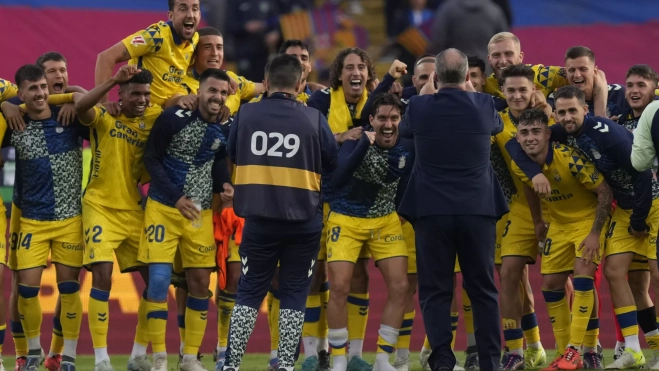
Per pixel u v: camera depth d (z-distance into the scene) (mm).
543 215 26047
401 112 23828
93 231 23828
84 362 29938
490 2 48938
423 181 21156
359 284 24734
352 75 24812
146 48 25047
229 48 48469
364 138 22375
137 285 33562
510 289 25359
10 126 23797
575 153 23906
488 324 21219
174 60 25547
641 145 21609
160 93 25500
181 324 27453
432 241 21125
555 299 25172
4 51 46312
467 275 21375
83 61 47031
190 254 24484
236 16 48531
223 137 24422
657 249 21562
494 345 21219
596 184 23797
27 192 24250
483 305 21266
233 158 21562
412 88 27281
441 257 21203
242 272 21281
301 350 33125
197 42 26391
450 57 21219
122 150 24359
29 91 23547
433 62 25516
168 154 24141
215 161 25094
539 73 26969
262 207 20375
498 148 25562
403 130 21656
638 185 22953
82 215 24438
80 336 32781
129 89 23875
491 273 21312
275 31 48625
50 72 25328
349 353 24797
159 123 23859
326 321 26000
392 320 23219
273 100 20953
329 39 48906
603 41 50406
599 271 28688
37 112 23906
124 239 24516
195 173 24344
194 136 24016
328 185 24188
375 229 23625
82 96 23547
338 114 25062
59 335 25922
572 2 52094
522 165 23531
